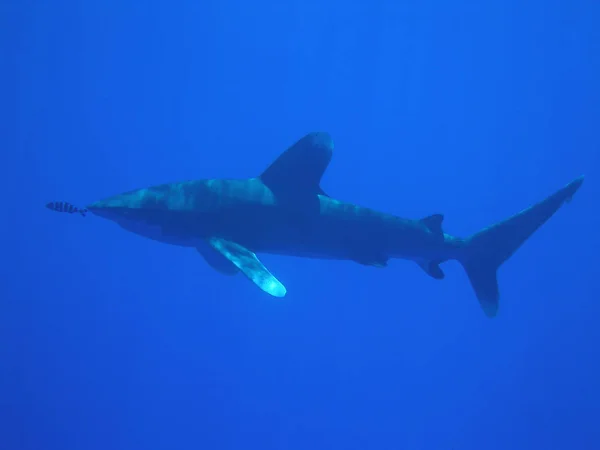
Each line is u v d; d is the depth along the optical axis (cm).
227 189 746
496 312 866
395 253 812
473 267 871
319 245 767
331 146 727
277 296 627
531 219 878
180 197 739
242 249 713
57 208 677
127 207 725
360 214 780
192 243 777
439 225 841
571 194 870
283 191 750
